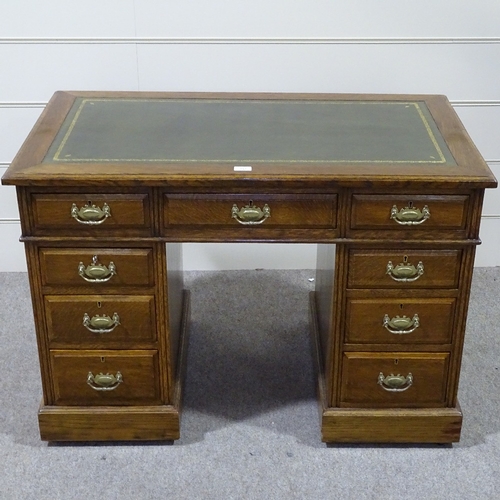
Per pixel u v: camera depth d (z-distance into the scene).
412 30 2.97
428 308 2.32
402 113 2.58
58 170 2.15
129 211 2.19
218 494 2.31
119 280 2.28
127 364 2.38
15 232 3.29
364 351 2.37
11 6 2.90
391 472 2.39
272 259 3.35
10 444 2.48
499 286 3.28
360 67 3.04
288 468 2.40
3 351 2.88
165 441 2.50
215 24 2.95
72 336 2.35
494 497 2.31
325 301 2.58
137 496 2.31
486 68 3.04
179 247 2.78
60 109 2.56
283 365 2.84
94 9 2.92
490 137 3.17
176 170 2.16
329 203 2.19
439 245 2.24
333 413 2.43
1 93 3.05
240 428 2.55
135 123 2.48
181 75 3.04
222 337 2.97
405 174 2.15
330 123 2.50
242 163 2.21
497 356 2.88
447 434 2.45
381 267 2.27
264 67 3.04
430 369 2.39
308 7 2.93
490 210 3.29
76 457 2.44
